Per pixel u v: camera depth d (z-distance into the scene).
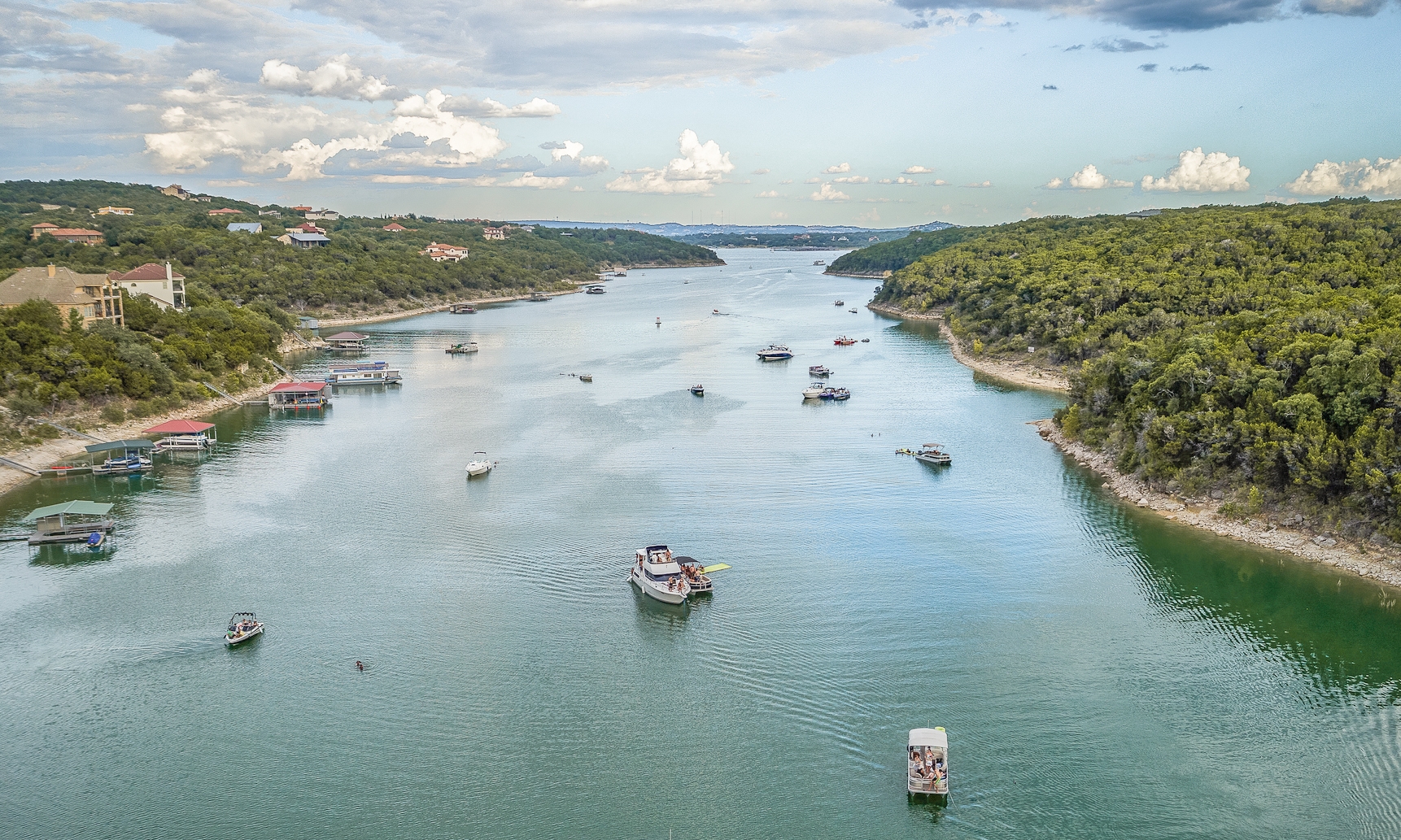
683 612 94.31
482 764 69.94
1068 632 89.69
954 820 63.69
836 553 109.50
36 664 84.06
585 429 173.75
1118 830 62.16
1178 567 105.44
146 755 71.12
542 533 116.06
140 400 178.62
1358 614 93.56
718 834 62.53
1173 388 137.00
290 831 63.03
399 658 85.12
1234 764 68.88
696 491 133.00
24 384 161.12
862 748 71.56
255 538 114.69
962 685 80.06
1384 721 74.31
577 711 76.75
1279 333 140.62
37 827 63.34
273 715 76.19
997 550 110.56
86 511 114.44
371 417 186.62
